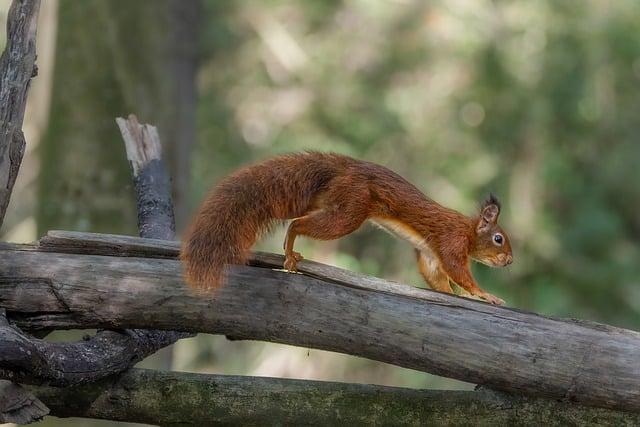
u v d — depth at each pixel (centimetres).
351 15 2200
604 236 2078
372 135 2075
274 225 714
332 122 2138
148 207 905
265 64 2228
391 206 764
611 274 2045
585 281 2042
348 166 744
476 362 686
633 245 2148
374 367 1928
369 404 732
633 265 2069
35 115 1805
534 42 1992
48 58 1505
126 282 698
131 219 1323
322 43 2186
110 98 1357
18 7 748
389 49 2111
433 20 2067
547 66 1986
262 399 736
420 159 2056
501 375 687
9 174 747
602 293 2052
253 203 695
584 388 681
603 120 2091
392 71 2111
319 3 2236
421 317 689
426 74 2075
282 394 737
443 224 784
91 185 1318
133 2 1402
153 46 1429
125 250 712
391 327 689
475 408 721
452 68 2044
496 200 822
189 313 699
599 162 2116
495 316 690
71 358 682
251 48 2233
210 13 2209
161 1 1448
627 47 1975
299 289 694
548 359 681
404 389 736
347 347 697
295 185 711
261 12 2239
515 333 684
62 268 700
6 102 738
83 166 1323
